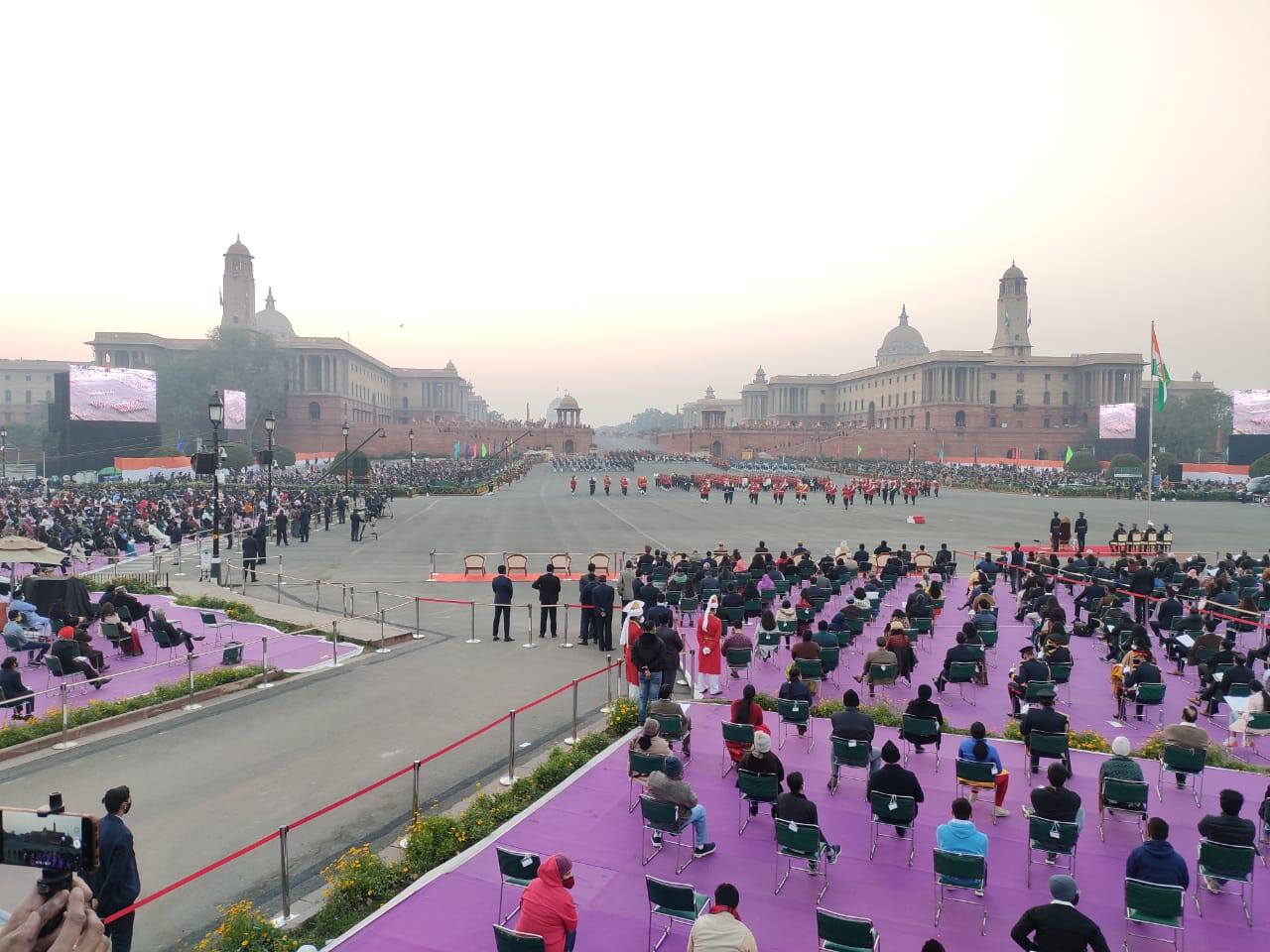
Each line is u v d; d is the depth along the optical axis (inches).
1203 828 378.0
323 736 603.2
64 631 745.0
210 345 5949.8
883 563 1342.3
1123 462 4220.0
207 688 695.1
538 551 1637.6
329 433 6190.9
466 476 3671.3
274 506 2284.7
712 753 574.2
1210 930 357.7
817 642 740.0
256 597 1168.8
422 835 414.0
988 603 911.0
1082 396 6648.6
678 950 335.3
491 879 391.2
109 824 313.1
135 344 5964.6
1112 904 377.7
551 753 546.3
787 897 379.9
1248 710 575.2
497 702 688.4
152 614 901.2
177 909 375.9
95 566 1443.2
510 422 7618.1
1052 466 5536.4
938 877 365.1
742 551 1646.2
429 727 624.4
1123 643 776.3
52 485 3125.0
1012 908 372.2
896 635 743.1
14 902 387.2
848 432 6702.8
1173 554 1658.5
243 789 507.2
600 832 443.8
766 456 6515.8
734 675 765.3
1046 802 397.4
